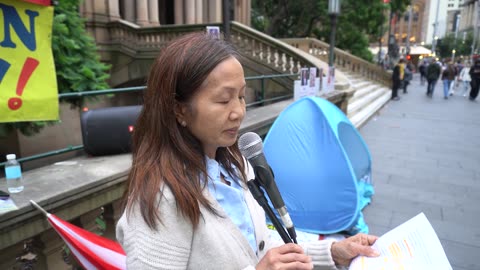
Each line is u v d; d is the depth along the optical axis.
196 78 0.92
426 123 10.40
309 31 26.61
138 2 14.52
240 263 0.94
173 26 11.88
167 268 0.86
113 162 2.63
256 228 1.13
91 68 5.92
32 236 1.92
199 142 1.03
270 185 1.21
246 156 1.25
